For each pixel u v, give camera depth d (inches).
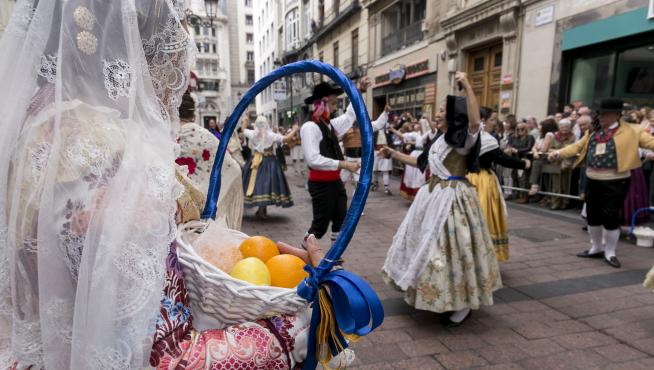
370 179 32.0
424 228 102.3
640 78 255.8
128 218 25.9
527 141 269.6
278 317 32.6
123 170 26.5
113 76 26.8
